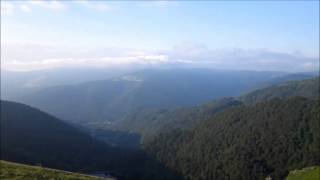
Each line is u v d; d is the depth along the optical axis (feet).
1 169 225.35
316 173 459.32
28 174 220.23
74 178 227.81
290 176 488.85
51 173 234.38
